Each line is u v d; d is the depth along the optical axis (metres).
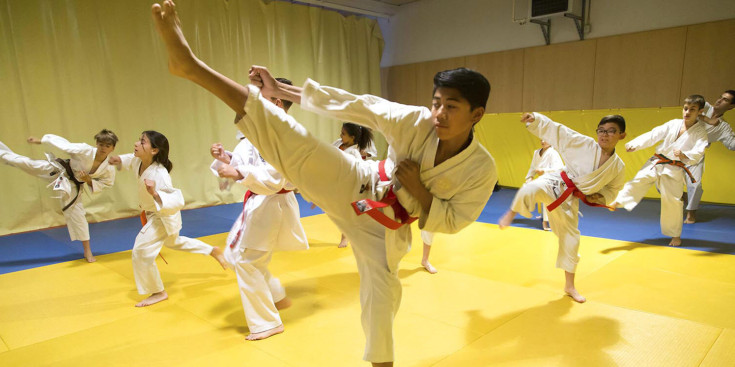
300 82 9.76
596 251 4.97
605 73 8.51
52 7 6.51
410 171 1.86
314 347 2.90
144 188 3.68
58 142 4.74
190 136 8.08
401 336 3.01
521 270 4.39
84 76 6.85
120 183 7.31
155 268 3.68
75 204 4.81
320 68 10.11
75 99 6.79
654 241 5.38
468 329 3.11
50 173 4.78
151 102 7.56
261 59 8.98
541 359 2.70
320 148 1.86
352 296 3.79
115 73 7.14
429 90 11.06
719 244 5.18
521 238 5.63
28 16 6.32
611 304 3.51
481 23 10.02
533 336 2.99
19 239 6.01
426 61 11.06
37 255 5.24
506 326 3.14
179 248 3.97
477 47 10.16
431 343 2.91
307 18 9.74
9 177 6.31
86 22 6.82
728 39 7.23
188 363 2.72
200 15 8.01
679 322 3.17
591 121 8.11
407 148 1.96
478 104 1.74
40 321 3.36
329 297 3.77
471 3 10.10
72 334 3.13
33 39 6.38
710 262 4.52
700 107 4.88
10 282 4.25
